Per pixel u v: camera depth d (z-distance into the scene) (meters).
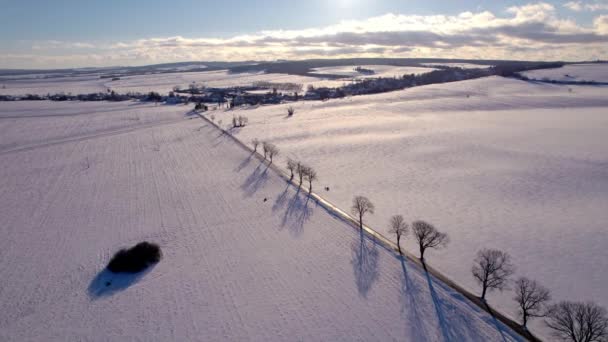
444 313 38.94
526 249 51.44
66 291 45.12
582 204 65.88
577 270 46.25
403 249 52.28
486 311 38.94
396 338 35.84
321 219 62.41
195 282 46.06
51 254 53.94
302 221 61.94
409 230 57.44
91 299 43.53
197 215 65.88
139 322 39.41
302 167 80.38
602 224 57.84
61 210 69.69
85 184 84.38
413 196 72.12
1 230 61.69
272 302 41.75
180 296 43.50
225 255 52.16
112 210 69.19
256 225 61.12
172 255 52.72
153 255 51.09
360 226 59.12
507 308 39.59
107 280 47.28
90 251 54.44
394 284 44.09
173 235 58.69
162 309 41.34
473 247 52.31
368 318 38.66
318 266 48.44
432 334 36.16
